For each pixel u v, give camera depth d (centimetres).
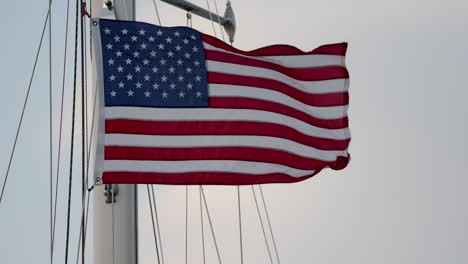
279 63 880
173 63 765
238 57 820
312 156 848
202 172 740
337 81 893
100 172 690
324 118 880
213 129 766
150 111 729
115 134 705
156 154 717
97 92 763
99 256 748
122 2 807
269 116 811
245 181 767
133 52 741
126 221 748
